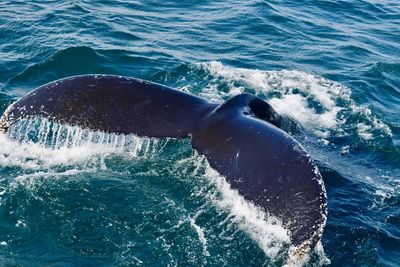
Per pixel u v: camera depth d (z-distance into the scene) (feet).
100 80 32.32
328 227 30.86
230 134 28.81
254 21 67.56
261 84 51.57
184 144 36.17
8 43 56.39
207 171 33.55
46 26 60.13
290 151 26.78
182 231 29.43
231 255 27.73
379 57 61.87
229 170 27.43
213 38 62.39
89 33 59.67
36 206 31.17
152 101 31.71
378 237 30.53
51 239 29.32
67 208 31.04
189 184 32.58
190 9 70.18
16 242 29.17
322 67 58.13
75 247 28.84
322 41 64.75
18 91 48.19
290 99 48.93
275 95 49.67
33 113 31.58
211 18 67.72
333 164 37.09
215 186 31.91
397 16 75.61
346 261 28.71
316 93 50.72
